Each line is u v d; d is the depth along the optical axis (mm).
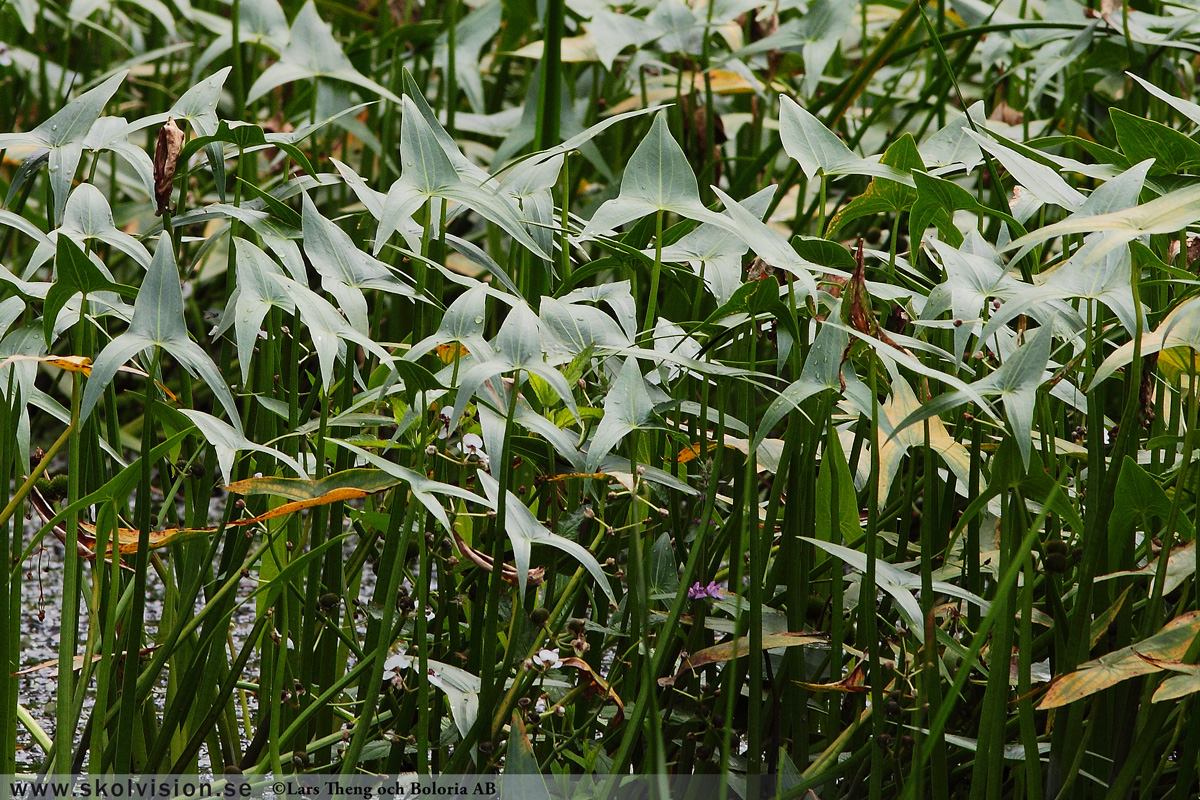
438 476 810
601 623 891
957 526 778
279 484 747
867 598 741
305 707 873
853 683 784
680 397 914
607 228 794
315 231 795
